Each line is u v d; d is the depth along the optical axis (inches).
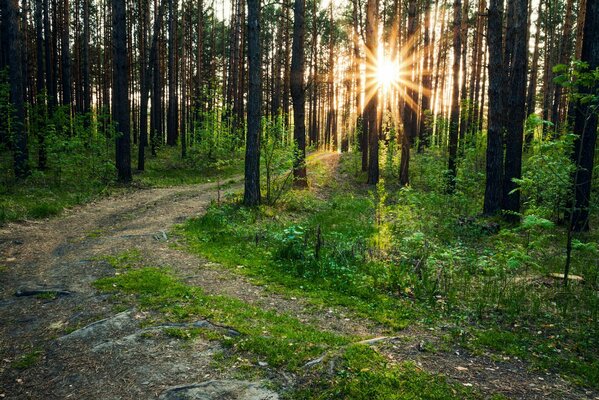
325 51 1668.3
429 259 284.8
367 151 932.6
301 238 332.5
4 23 868.6
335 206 558.3
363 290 246.8
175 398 134.6
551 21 1106.1
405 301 233.9
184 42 1310.3
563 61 772.0
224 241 361.1
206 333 179.2
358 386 137.5
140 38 1135.0
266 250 337.4
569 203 404.5
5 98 660.7
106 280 248.8
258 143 499.8
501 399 135.1
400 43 1218.6
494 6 465.4
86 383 145.6
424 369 152.8
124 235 373.1
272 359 157.4
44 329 189.8
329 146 1914.4
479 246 368.2
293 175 687.1
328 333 184.9
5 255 309.7
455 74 650.8
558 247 354.9
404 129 781.9
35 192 532.7
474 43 1044.5
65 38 831.1
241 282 258.7
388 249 338.0
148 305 211.2
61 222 431.2
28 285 245.8
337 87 1818.4
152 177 803.4
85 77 1028.5
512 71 459.5
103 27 1441.9
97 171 694.5
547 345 178.9
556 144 274.7
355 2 971.9
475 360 163.9
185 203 549.0
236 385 140.9
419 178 808.3
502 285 257.3
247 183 500.7
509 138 466.0
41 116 738.2
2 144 719.7
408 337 183.3
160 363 156.4
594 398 139.4
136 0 1195.3
